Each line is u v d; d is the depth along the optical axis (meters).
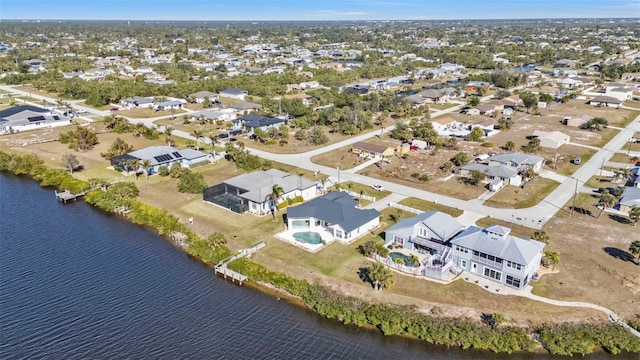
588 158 121.00
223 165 115.62
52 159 121.12
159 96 197.88
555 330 54.50
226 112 166.62
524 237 76.38
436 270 64.19
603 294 60.88
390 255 71.38
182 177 98.38
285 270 68.06
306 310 60.88
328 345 54.53
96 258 73.94
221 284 66.69
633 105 186.62
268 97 188.00
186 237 79.19
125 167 108.88
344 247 73.69
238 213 86.56
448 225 73.12
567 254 70.88
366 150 122.69
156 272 69.88
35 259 73.56
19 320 58.78
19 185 107.00
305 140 138.50
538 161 109.38
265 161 113.88
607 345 53.28
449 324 55.62
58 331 56.84
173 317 59.25
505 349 53.09
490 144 130.75
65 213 91.19
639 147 130.38
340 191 90.75
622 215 85.44
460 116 170.25
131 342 54.84
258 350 53.53
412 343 54.84
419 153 125.19
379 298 60.75
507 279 62.62
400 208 88.75
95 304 61.97
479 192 97.38
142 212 87.38
